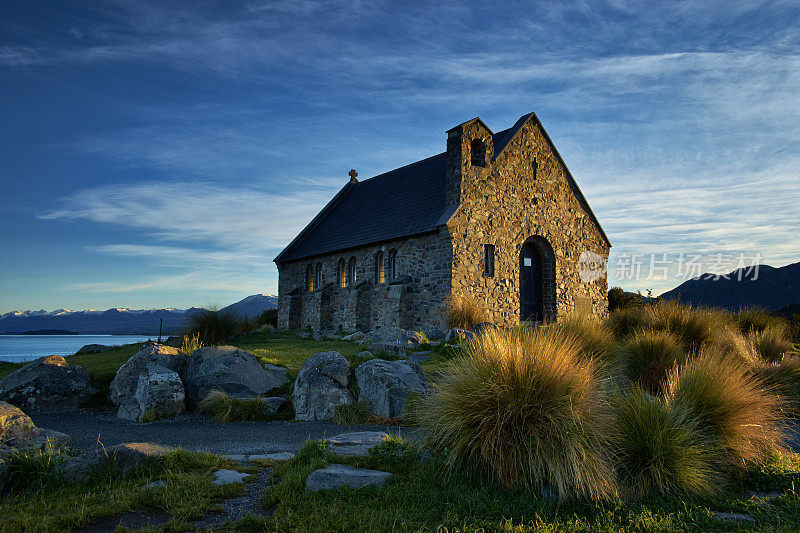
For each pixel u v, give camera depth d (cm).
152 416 1061
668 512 555
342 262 3072
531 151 2639
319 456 670
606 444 618
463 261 2311
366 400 1060
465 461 628
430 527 490
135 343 2427
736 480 660
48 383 1206
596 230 2870
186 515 502
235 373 1174
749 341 1385
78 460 632
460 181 2347
